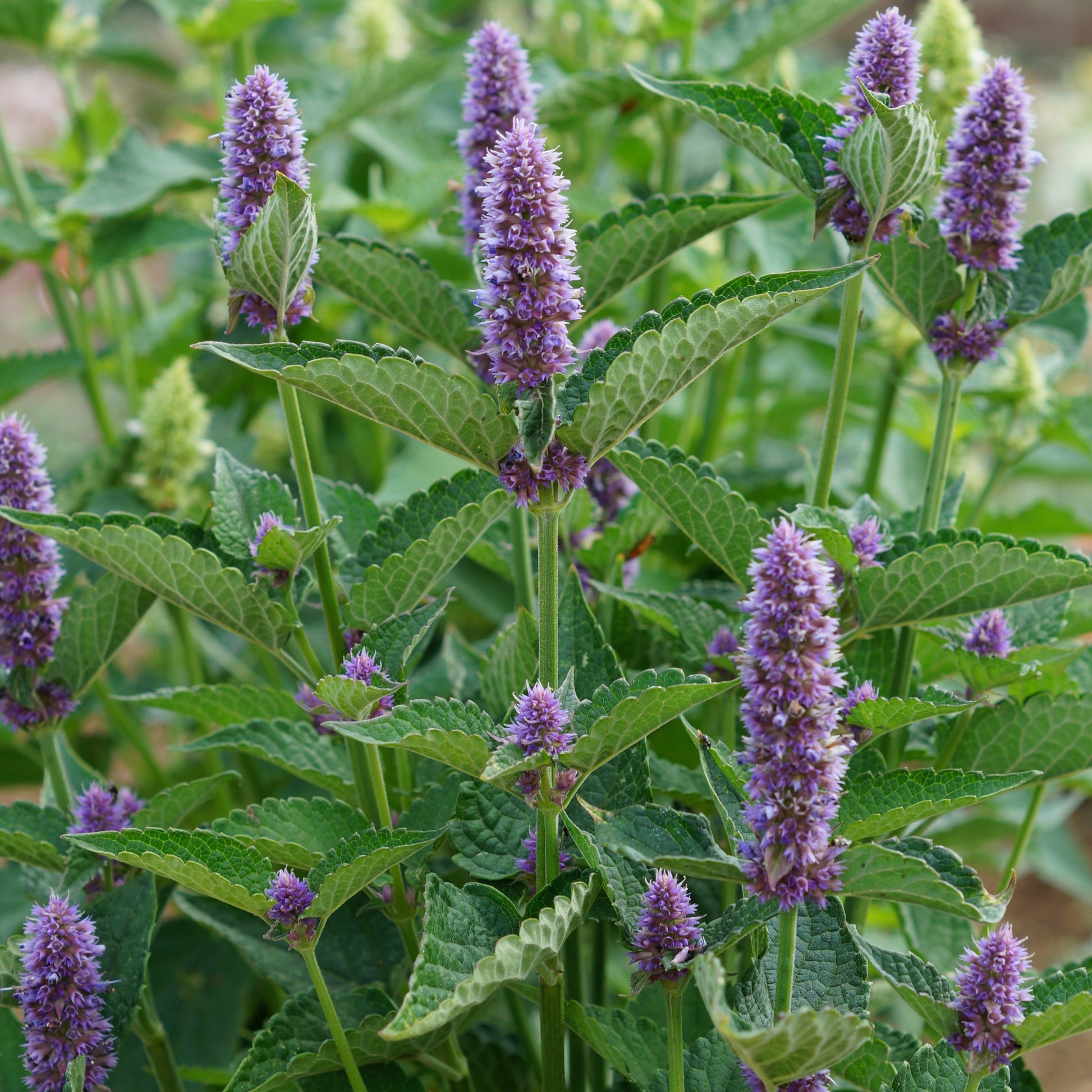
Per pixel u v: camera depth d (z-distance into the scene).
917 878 1.05
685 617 1.19
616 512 1.24
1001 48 5.17
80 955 1.11
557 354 1.06
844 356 1.14
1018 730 1.17
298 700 1.16
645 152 1.88
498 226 1.05
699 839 1.08
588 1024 1.11
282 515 1.15
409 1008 1.05
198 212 1.93
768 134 1.13
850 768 1.13
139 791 1.70
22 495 1.14
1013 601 1.12
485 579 1.61
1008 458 1.42
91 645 1.17
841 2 1.39
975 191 1.13
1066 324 1.33
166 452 1.33
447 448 1.08
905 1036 1.17
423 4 2.50
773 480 1.56
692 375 1.07
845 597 1.14
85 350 1.61
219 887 1.08
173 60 3.76
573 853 1.12
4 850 1.16
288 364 1.06
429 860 1.18
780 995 1.06
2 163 1.66
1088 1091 1.77
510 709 1.12
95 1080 1.12
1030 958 1.08
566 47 2.11
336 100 1.58
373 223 1.66
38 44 1.80
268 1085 1.11
